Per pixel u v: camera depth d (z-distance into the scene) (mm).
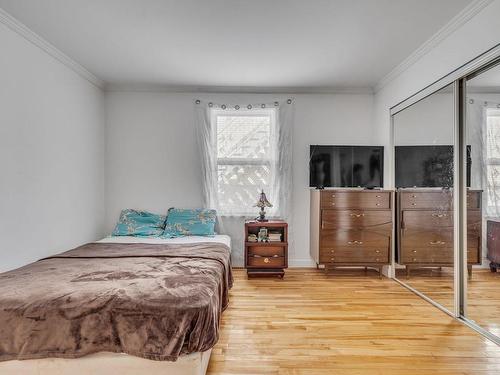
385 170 3676
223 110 3984
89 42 2738
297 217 3988
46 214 2773
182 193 3967
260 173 3969
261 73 3477
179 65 3252
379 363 1839
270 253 3572
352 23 2404
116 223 3945
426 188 2867
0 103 2254
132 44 2775
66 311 1503
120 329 1494
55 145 2908
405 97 3180
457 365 1816
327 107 3998
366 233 3453
